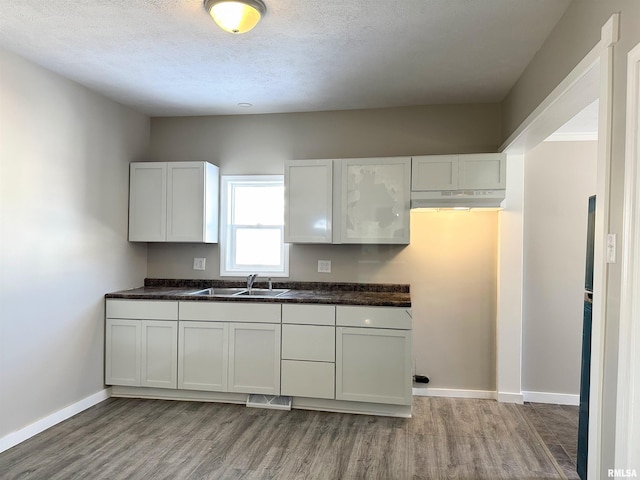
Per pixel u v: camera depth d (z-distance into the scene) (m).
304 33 2.56
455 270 3.88
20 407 2.87
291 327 3.42
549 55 2.53
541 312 3.84
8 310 2.78
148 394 3.71
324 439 2.95
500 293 3.74
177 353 3.58
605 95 1.75
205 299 3.54
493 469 2.59
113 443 2.86
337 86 3.45
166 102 3.86
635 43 1.55
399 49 2.77
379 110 3.98
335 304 3.36
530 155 3.87
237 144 4.21
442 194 3.53
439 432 3.09
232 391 3.51
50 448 2.78
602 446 1.76
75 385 3.36
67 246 3.28
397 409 3.36
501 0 2.19
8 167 2.78
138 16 2.38
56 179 3.18
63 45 2.73
